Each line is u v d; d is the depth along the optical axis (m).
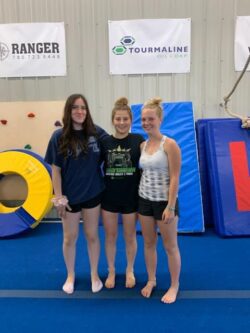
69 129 2.39
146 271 2.96
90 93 4.36
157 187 2.31
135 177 2.48
